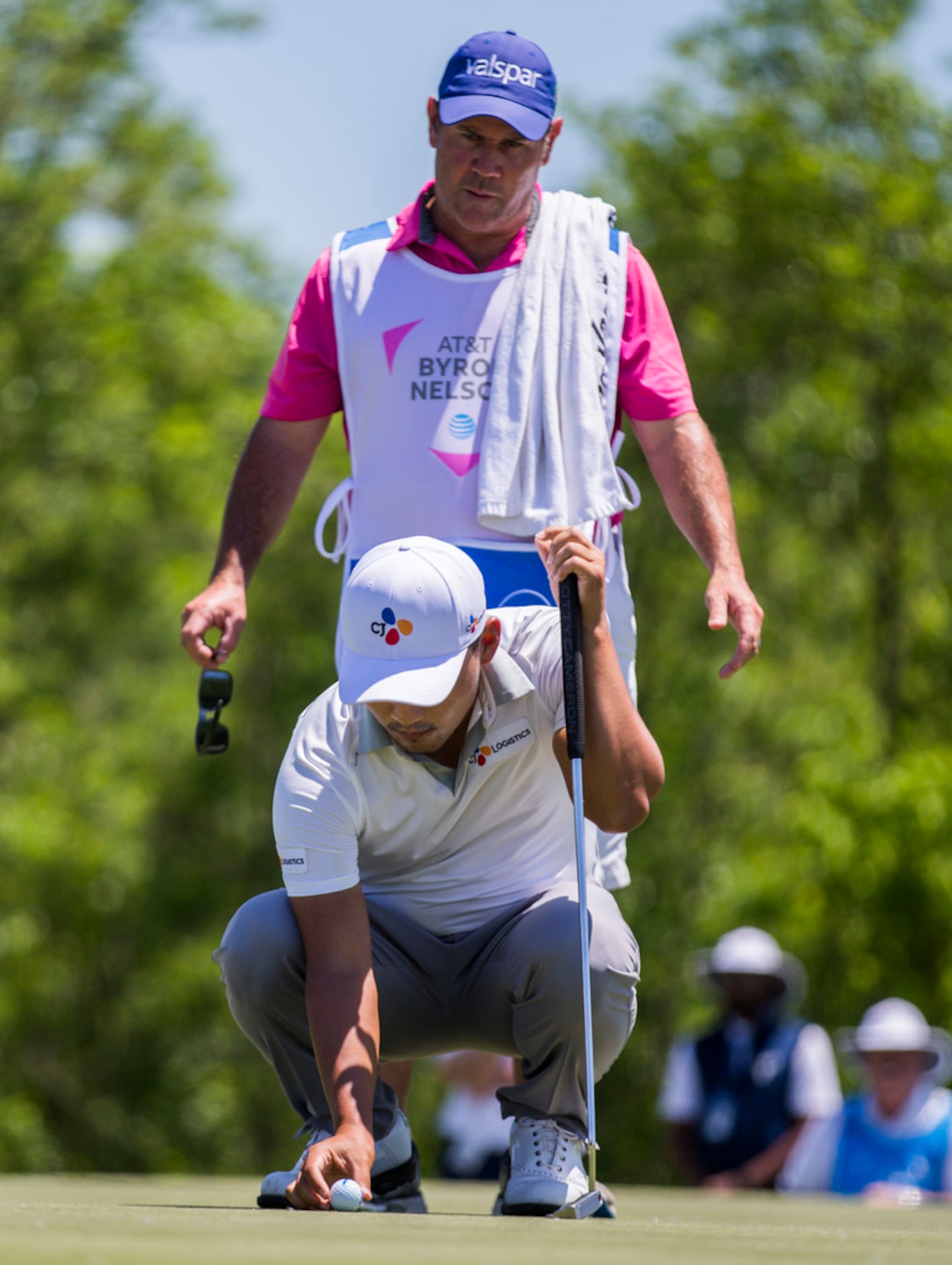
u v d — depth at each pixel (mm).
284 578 52938
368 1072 10344
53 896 56812
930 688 50688
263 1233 7648
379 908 11211
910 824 44969
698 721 49406
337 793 10625
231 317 62906
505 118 11906
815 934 47062
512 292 12367
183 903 58781
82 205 61062
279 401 12945
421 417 12297
